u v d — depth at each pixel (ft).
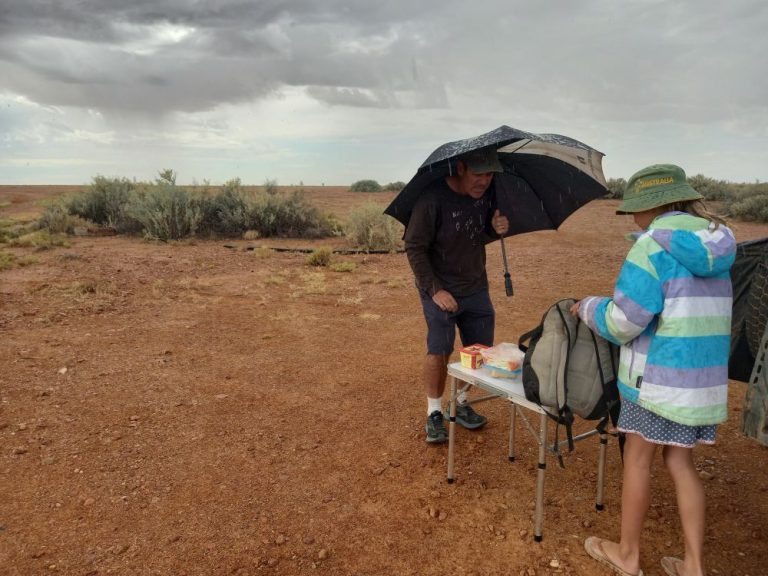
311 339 23.85
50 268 37.37
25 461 13.70
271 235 58.70
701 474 13.37
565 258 43.50
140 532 11.21
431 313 14.32
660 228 8.58
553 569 10.20
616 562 10.00
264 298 30.71
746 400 9.20
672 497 12.44
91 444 14.62
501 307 28.84
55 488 12.64
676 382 8.45
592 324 9.30
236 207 59.52
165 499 12.35
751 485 12.91
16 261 38.96
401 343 23.47
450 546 10.87
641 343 8.91
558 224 14.73
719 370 8.64
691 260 8.28
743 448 14.60
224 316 27.09
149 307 28.35
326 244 52.90
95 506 12.01
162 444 14.75
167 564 10.32
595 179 13.20
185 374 19.58
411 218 13.96
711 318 8.53
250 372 19.95
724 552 10.64
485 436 15.42
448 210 13.60
